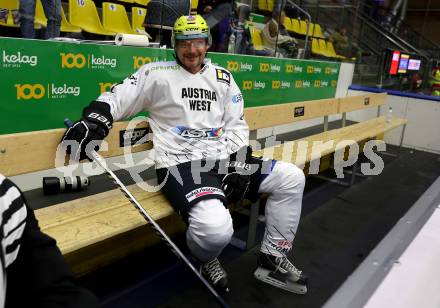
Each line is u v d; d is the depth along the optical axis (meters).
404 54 5.96
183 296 1.97
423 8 10.48
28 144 1.65
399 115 5.48
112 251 2.17
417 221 0.96
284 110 3.13
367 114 5.80
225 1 4.00
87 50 2.57
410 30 9.84
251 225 2.40
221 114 2.06
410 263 0.77
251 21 4.68
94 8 3.69
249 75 4.07
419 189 3.80
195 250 1.81
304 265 2.32
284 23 5.14
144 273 2.13
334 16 6.56
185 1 3.45
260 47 4.84
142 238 2.32
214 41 4.03
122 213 1.77
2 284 0.76
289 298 2.01
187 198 1.77
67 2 3.64
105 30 3.70
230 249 2.43
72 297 0.89
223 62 3.68
